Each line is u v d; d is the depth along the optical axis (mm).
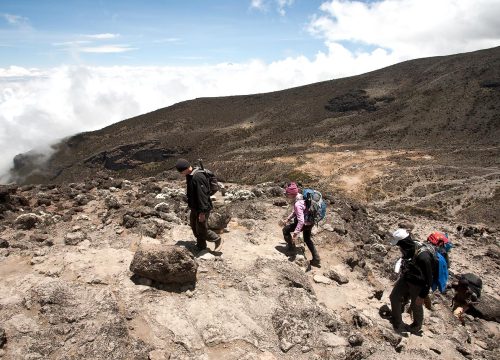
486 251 16031
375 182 107375
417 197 92875
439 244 7250
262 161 151375
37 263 7191
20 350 4996
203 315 6281
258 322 6414
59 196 12945
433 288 7082
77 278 6656
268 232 10289
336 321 6684
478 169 108438
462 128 183375
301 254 9133
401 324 7395
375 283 9266
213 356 5594
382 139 187875
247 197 13883
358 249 10953
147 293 6496
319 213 8711
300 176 121000
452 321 8586
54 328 5352
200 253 8133
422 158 130000
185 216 10719
